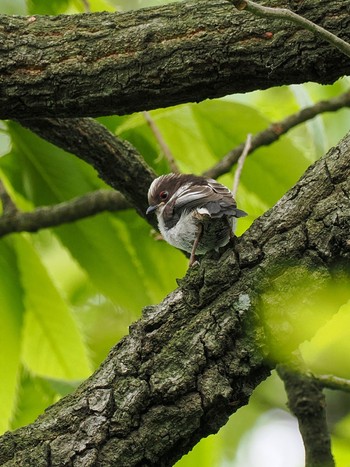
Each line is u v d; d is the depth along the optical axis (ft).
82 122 33.45
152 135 38.86
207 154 39.22
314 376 32.48
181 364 22.91
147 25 27.09
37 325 35.68
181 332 23.34
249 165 37.96
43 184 37.99
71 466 22.34
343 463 35.40
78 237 37.42
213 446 33.63
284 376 32.78
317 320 22.63
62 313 35.73
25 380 37.14
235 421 47.47
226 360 22.90
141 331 23.63
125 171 34.47
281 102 44.27
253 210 39.11
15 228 36.32
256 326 22.95
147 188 34.83
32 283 35.68
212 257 23.98
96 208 36.70
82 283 44.50
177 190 32.71
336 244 23.06
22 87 27.43
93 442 22.49
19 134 36.81
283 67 26.07
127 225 37.42
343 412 46.62
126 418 22.62
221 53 26.27
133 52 26.89
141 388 22.79
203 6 26.99
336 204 23.43
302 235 23.34
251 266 23.52
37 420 23.35
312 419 32.17
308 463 31.91
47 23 27.94
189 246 31.04
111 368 23.40
